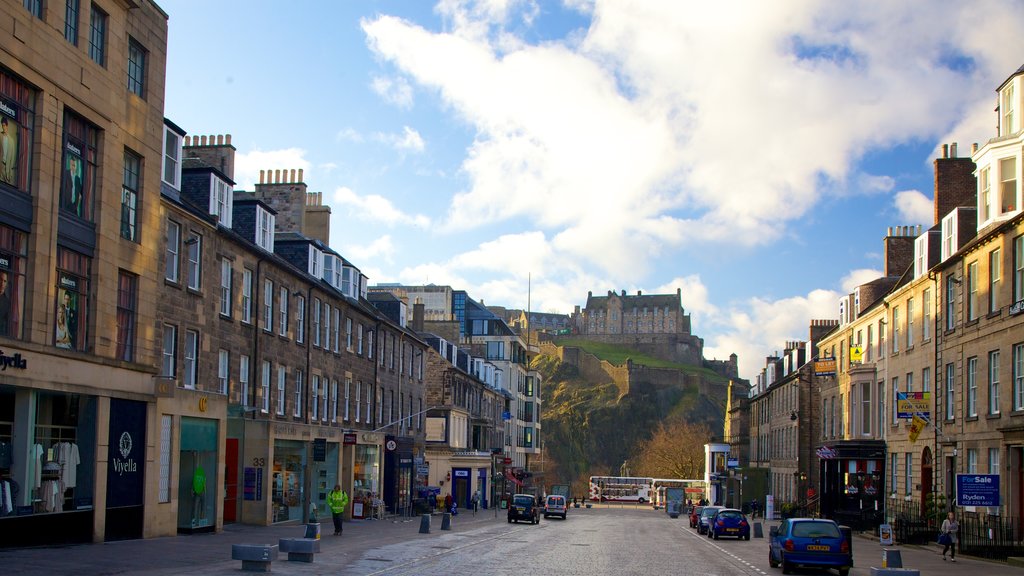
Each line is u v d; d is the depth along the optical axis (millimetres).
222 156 35938
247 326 33781
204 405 28969
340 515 33156
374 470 50219
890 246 53688
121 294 25125
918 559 30031
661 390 182250
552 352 197750
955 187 42031
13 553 19672
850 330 54062
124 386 24516
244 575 18328
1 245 20172
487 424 79688
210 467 29922
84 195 23312
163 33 27172
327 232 48625
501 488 85688
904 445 43344
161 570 18250
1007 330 31047
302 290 39531
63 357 21734
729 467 92312
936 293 38719
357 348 47344
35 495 21141
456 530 41562
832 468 52750
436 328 88250
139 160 25969
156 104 26656
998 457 31656
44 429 21734
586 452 169875
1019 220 30047
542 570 22297
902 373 43781
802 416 67125
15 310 20578
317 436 40500
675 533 47531
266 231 36625
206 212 31078
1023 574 24141
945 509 36031
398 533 36156
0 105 20062
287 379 37719
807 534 24250
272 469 35375
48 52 21422
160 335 27156
